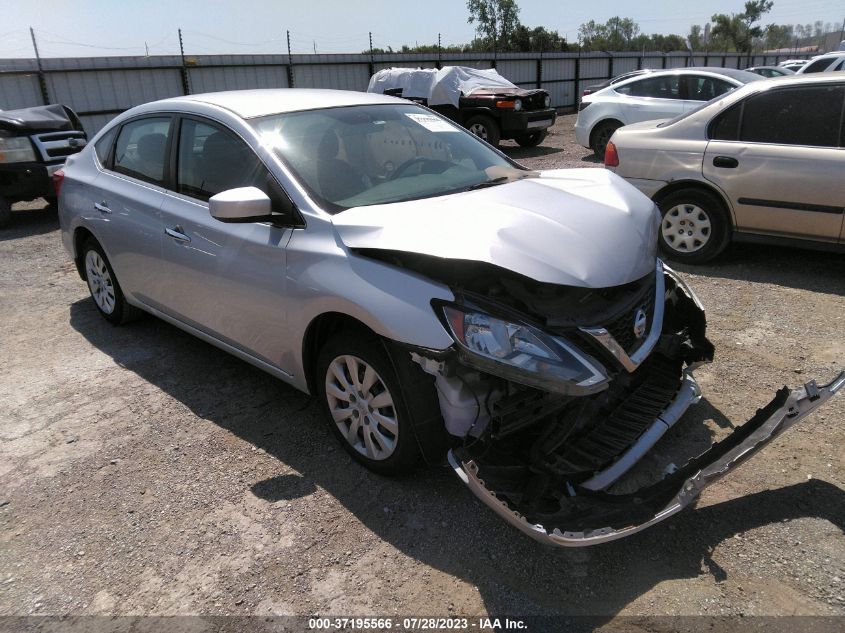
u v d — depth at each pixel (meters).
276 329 3.21
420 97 14.08
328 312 2.89
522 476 2.52
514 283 2.56
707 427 3.28
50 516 2.89
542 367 2.35
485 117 13.19
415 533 2.67
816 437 3.13
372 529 2.71
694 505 2.74
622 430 2.80
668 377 3.16
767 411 2.65
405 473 2.94
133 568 2.57
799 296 4.94
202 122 3.70
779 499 2.73
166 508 2.90
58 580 2.52
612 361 2.56
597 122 11.60
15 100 14.58
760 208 5.28
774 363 3.90
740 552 2.47
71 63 15.20
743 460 2.43
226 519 2.81
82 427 3.62
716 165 5.43
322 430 3.47
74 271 6.69
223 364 4.33
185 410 3.75
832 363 3.86
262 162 3.25
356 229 2.81
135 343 4.74
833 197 4.92
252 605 2.36
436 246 2.52
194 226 3.60
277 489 2.99
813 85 5.04
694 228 5.70
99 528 2.80
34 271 6.73
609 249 2.65
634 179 5.98
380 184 3.29
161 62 16.62
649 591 2.33
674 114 10.63
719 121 5.48
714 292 5.12
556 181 3.39
